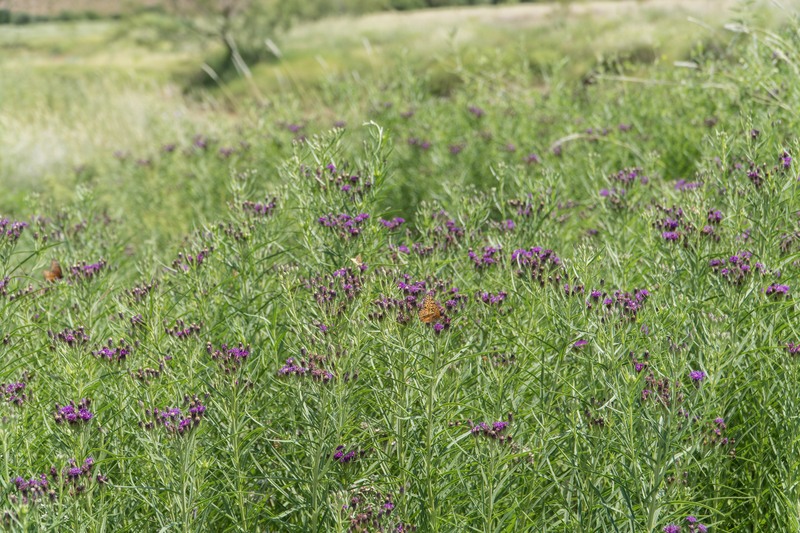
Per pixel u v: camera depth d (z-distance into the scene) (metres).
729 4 15.34
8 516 2.64
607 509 3.01
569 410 3.42
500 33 21.78
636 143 8.19
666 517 2.92
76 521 2.90
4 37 43.97
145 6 37.41
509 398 3.53
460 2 43.53
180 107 16.62
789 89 6.73
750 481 3.54
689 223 4.02
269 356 3.94
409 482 3.41
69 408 3.09
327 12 38.94
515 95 9.95
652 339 3.53
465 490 3.41
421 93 10.06
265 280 4.68
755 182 3.92
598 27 16.75
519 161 7.89
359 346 3.31
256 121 9.80
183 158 9.50
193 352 3.62
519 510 3.25
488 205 4.82
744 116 6.22
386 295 3.67
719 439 3.15
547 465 3.47
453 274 4.54
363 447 3.58
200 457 3.25
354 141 8.99
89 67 30.45
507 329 3.98
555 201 4.79
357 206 4.21
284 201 4.84
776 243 4.02
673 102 9.12
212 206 8.34
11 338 4.06
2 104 17.38
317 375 3.11
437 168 8.15
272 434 3.73
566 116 9.00
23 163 11.89
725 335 3.08
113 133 14.12
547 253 3.69
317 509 3.15
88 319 4.35
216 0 30.38
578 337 3.54
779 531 3.18
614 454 3.29
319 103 11.25
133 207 8.91
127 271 6.47
